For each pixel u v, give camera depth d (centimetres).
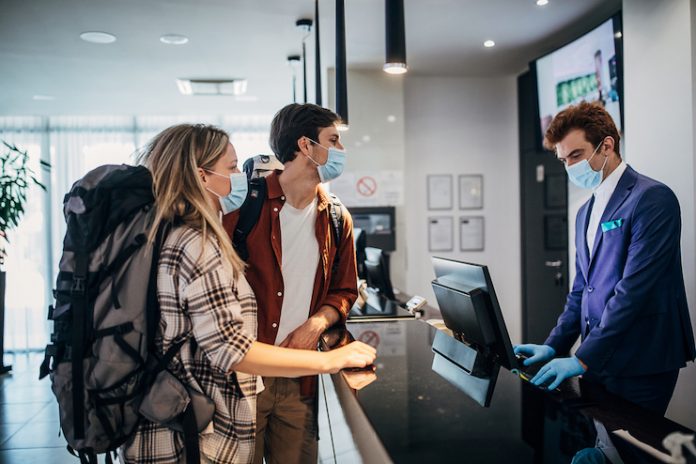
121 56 482
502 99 583
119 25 407
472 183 582
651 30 299
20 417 411
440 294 169
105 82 566
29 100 638
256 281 162
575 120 197
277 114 168
